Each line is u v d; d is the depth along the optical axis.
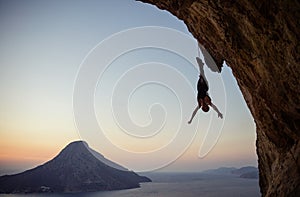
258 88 7.45
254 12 5.74
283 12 5.09
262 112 8.10
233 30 6.91
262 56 6.46
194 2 7.33
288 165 7.08
